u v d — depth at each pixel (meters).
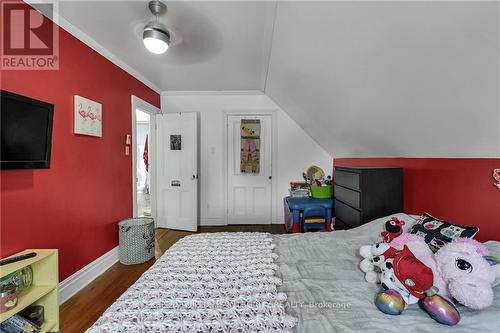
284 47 2.21
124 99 2.96
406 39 1.23
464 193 1.67
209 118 4.24
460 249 1.02
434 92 1.40
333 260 1.52
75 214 2.17
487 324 0.89
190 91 4.16
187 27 2.12
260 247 1.66
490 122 1.29
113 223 2.75
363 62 1.62
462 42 1.04
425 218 1.58
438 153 1.89
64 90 2.05
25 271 1.61
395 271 1.06
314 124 3.56
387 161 2.71
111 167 2.70
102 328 0.88
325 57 1.88
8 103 1.44
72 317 1.82
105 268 2.58
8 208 1.60
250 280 1.23
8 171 1.60
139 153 6.47
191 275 1.27
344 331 0.89
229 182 4.35
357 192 2.43
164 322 0.91
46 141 1.68
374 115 2.12
